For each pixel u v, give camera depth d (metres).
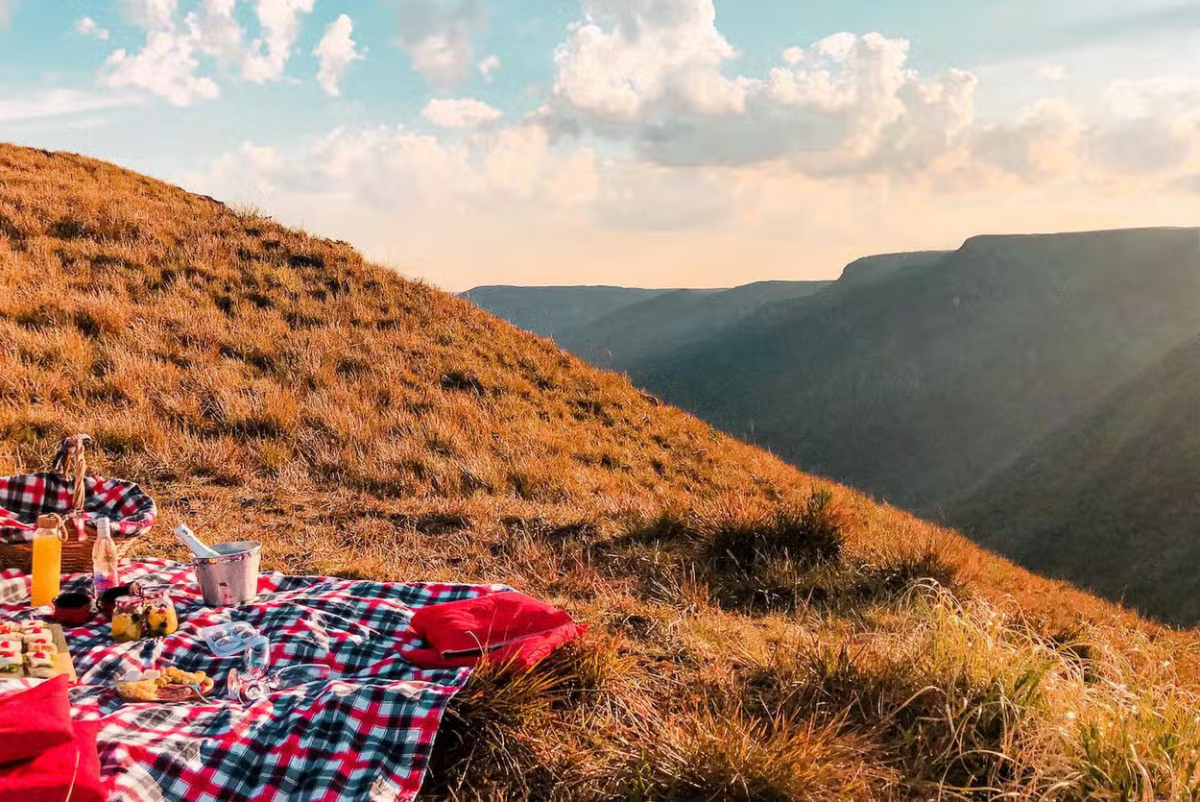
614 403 16.94
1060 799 3.10
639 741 3.29
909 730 3.56
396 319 16.69
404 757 2.88
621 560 6.82
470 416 12.67
